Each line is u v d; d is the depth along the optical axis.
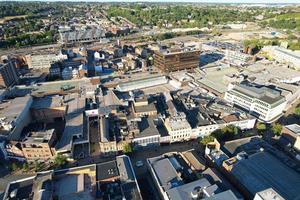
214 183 149.38
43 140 189.50
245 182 148.38
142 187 167.38
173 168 160.38
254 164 160.00
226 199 127.06
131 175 156.00
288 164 164.88
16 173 183.38
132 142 199.00
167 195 137.25
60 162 185.62
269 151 178.25
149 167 168.75
